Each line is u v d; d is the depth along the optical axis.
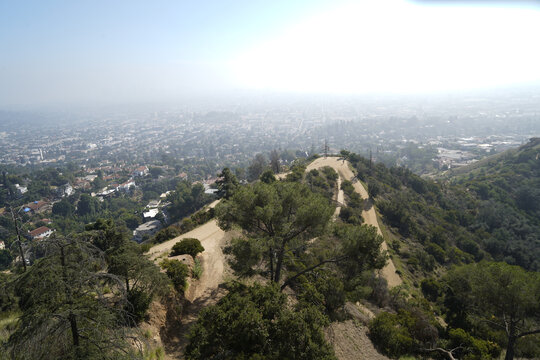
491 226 57.78
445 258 40.56
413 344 16.81
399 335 16.53
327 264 17.83
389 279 30.94
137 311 10.91
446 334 18.56
